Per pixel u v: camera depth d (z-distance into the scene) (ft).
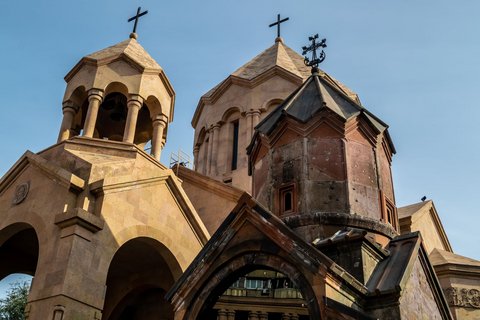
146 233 51.88
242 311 37.35
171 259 54.03
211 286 31.68
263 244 30.55
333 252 33.14
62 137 62.13
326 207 38.93
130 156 57.21
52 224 47.21
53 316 41.16
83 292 43.68
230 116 85.61
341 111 43.93
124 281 62.28
